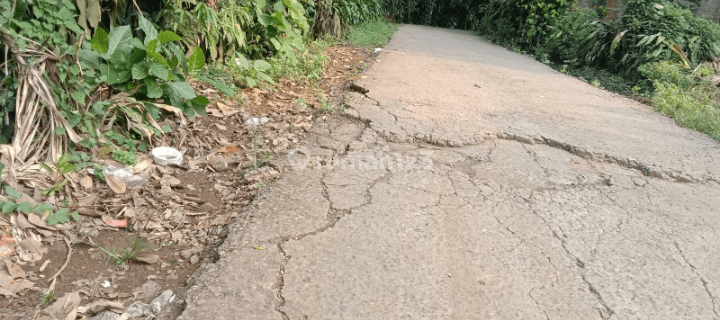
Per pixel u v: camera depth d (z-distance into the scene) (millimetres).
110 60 3682
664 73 8188
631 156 4469
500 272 2590
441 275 2518
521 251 2805
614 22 10328
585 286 2531
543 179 3863
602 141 4840
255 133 4242
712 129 5543
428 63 8648
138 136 3840
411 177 3680
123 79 3764
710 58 8977
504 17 14117
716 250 2982
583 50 10695
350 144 4250
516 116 5523
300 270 2465
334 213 3049
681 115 6012
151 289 2344
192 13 5324
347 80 6676
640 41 9039
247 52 6762
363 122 4898
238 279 2369
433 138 4488
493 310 2295
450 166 3990
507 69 8953
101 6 4293
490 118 5336
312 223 2910
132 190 3166
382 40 11469
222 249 2607
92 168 3242
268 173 3584
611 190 3768
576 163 4316
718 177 4168
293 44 6844
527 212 3287
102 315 2119
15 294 2184
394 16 18938
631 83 8750
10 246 2449
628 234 3102
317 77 6457
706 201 3691
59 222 2707
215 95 5016
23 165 2979
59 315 2096
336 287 2357
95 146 3439
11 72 3146
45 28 3266
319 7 9406
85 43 3695
